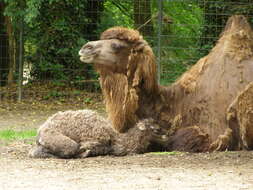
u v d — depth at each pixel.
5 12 25.62
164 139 13.16
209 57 13.76
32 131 18.34
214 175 10.74
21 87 26.47
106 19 28.41
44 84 27.77
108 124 12.86
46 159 12.47
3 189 9.62
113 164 11.85
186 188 9.65
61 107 25.52
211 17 27.38
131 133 12.98
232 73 13.26
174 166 11.63
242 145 13.03
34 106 25.64
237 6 27.03
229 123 12.96
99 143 12.64
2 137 16.50
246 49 13.62
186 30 29.80
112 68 13.08
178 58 27.39
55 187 9.73
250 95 12.82
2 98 26.84
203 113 13.15
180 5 30.75
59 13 27.34
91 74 27.58
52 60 27.72
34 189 9.60
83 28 27.84
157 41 26.39
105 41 13.15
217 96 13.15
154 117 13.25
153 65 13.17
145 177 10.54
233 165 11.71
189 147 12.98
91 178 10.48
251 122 12.77
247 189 9.62
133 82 13.02
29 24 26.59
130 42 13.10
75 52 27.53
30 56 27.77
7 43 28.31
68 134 12.66
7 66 28.34
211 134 13.01
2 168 11.49
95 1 28.09
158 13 26.19
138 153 12.91
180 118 13.27
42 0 25.00
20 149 14.08
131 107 12.98
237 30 13.95
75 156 12.56
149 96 13.26
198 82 13.42
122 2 30.02
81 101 26.52
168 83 25.97
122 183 10.03
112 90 13.12
